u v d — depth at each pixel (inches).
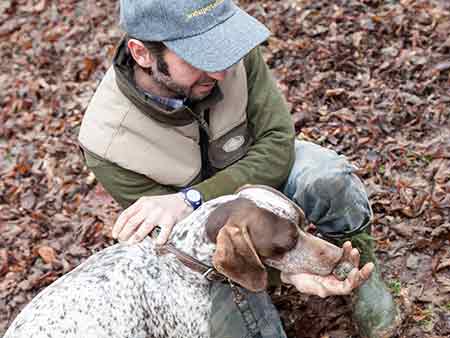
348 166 143.9
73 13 328.5
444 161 195.9
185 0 118.1
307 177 141.8
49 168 241.3
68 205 223.9
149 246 125.6
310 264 115.0
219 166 144.2
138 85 131.5
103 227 209.6
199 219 120.2
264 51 259.4
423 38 244.5
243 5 287.7
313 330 160.2
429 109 216.4
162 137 134.5
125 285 122.0
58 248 208.2
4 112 279.1
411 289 164.1
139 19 120.6
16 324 123.5
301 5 276.8
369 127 215.2
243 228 111.3
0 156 256.7
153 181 138.6
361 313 151.7
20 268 204.2
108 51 296.2
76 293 121.6
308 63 249.8
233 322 126.3
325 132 218.1
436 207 181.3
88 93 276.4
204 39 119.5
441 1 259.6
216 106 138.4
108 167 136.3
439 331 154.8
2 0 351.9
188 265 121.5
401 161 200.1
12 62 311.4
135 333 122.2
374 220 182.2
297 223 115.8
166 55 122.6
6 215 226.1
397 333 154.6
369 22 256.2
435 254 171.0
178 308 122.8
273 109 143.9
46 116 269.9
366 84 233.5
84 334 119.0
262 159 140.6
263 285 113.0
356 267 115.6
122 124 132.8
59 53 306.7
